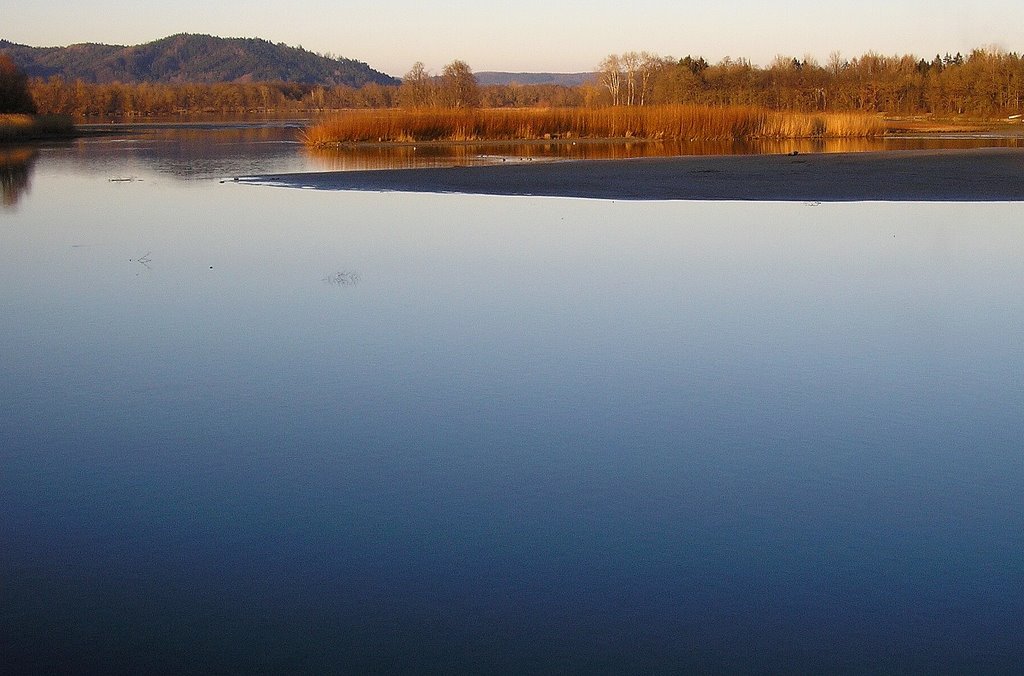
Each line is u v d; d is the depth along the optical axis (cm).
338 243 1303
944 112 8494
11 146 4325
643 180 2169
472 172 2406
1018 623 368
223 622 373
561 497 489
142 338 811
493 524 459
